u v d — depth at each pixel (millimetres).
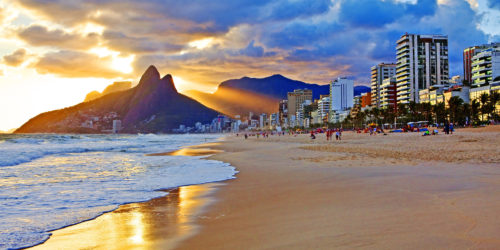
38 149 46000
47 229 8281
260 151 38500
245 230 7410
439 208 7984
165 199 11930
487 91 123062
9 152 37531
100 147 56000
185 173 19609
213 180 16562
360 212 8219
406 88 173375
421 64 172625
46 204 11242
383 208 8453
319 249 5715
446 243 5523
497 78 121000
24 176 18719
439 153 23688
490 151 23578
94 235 7652
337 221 7504
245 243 6445
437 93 150625
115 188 14438
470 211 7492
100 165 25156
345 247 5711
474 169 14992
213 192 13086
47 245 7043
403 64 175125
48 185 15344
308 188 12617
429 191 10281
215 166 23344
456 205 8164
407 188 11078
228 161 26953
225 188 13930
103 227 8328
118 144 70688
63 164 26094
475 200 8609
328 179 14555
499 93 106750
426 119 134125
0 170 21828
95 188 14445
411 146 33000
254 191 12859
